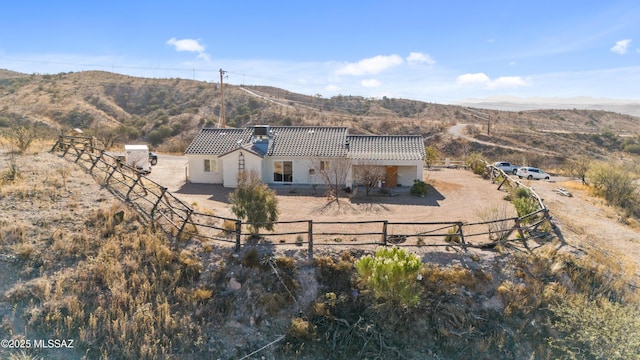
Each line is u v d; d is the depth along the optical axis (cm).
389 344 1151
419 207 2242
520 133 7850
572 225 1895
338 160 2711
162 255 1304
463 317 1209
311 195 2528
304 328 1143
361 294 1258
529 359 1129
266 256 1345
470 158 3847
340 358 1117
